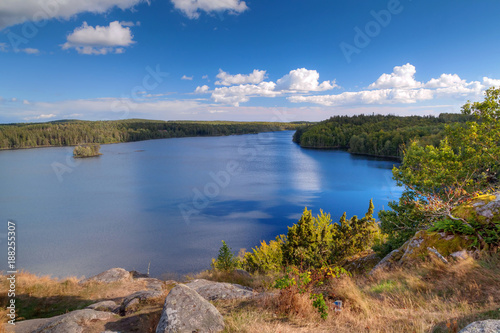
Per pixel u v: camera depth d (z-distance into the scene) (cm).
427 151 1862
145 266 4484
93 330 593
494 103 1752
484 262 584
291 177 10762
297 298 572
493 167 1650
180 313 512
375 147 15350
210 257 4706
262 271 2291
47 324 605
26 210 7856
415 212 1214
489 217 690
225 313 587
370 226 2408
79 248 5284
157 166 14188
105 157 17175
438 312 469
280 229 5775
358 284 766
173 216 7038
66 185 10900
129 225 6500
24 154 16250
